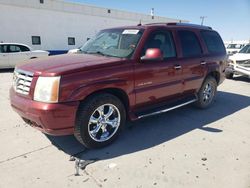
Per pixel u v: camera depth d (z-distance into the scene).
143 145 3.65
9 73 11.38
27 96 3.09
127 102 3.68
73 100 2.99
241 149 3.60
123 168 3.02
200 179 2.84
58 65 3.18
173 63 4.21
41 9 19.30
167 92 4.25
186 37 4.66
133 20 27.06
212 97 5.67
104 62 3.32
